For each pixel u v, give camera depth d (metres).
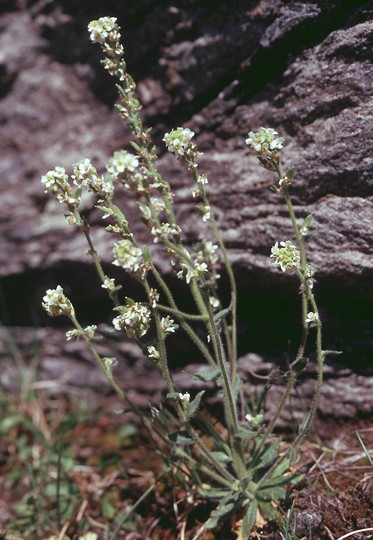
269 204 0.45
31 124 0.58
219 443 0.43
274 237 0.45
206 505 0.44
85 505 0.47
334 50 0.43
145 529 0.45
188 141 0.36
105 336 0.54
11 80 0.58
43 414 0.56
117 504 0.47
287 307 0.47
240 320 0.48
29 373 0.57
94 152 0.55
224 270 0.47
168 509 0.45
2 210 0.57
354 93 0.42
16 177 0.57
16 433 0.54
